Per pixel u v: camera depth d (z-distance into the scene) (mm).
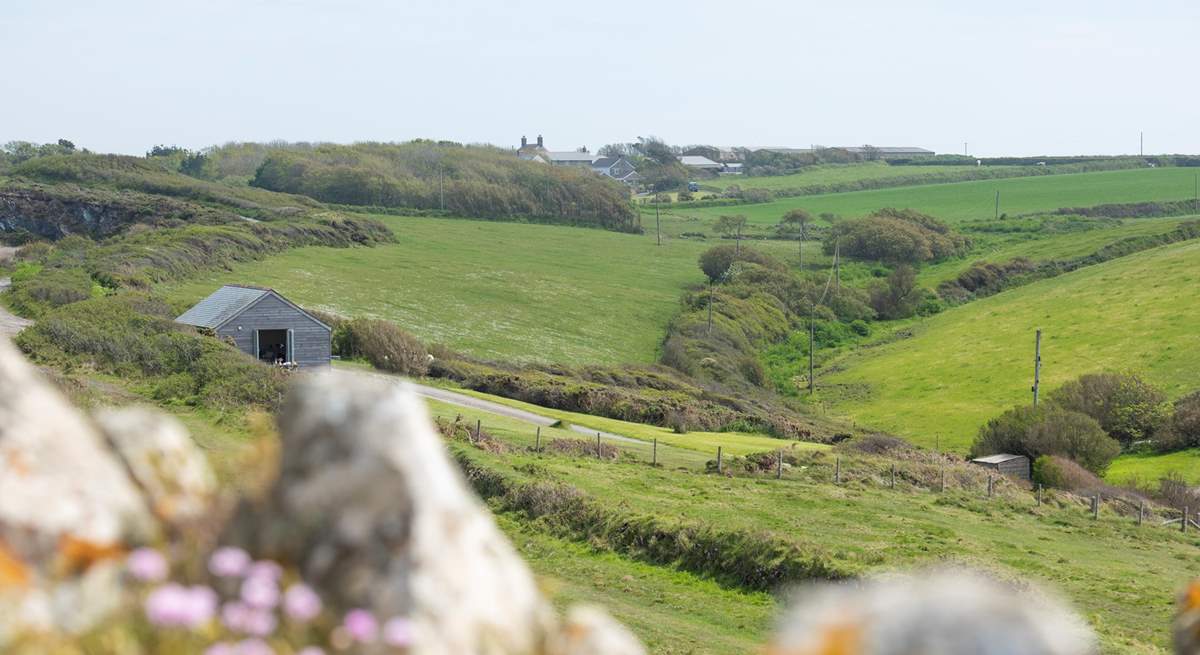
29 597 5398
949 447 147000
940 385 182000
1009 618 4527
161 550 6020
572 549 56188
